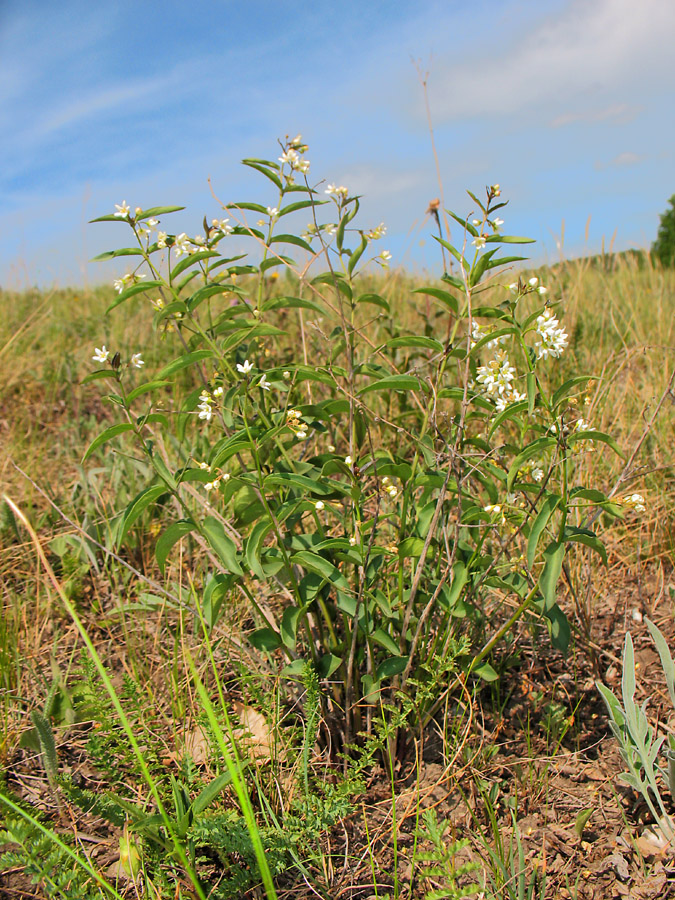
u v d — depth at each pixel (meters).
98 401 4.76
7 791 1.70
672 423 3.37
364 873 1.62
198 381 4.59
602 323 4.52
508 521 1.96
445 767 1.88
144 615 2.61
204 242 1.94
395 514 2.12
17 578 2.80
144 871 1.49
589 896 1.54
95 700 1.75
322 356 3.09
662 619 2.52
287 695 2.01
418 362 3.40
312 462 2.06
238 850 1.49
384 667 1.85
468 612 1.87
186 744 1.93
